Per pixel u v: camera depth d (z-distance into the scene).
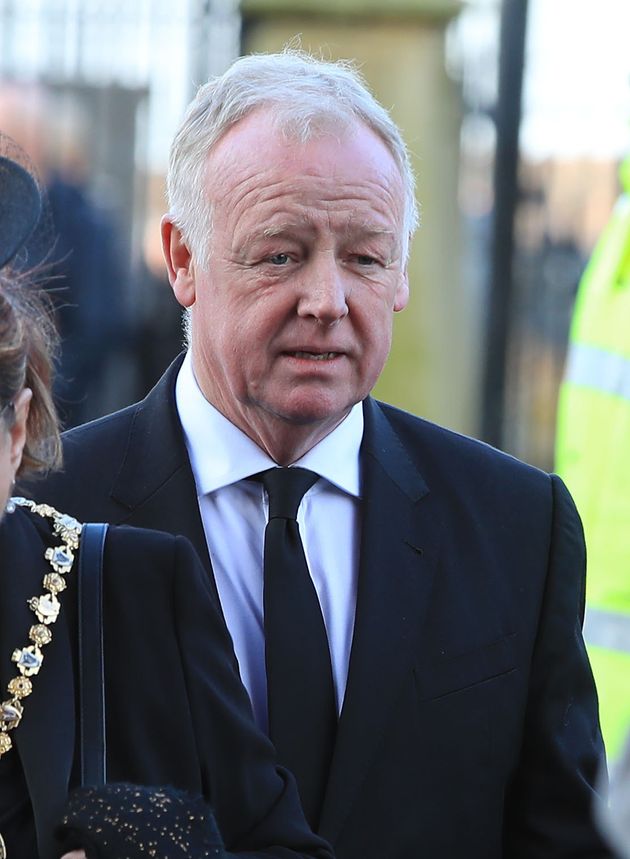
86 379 17.88
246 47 16.75
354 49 16.53
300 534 6.79
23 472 5.69
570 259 18.64
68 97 18.23
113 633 5.65
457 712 6.71
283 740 6.43
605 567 8.91
